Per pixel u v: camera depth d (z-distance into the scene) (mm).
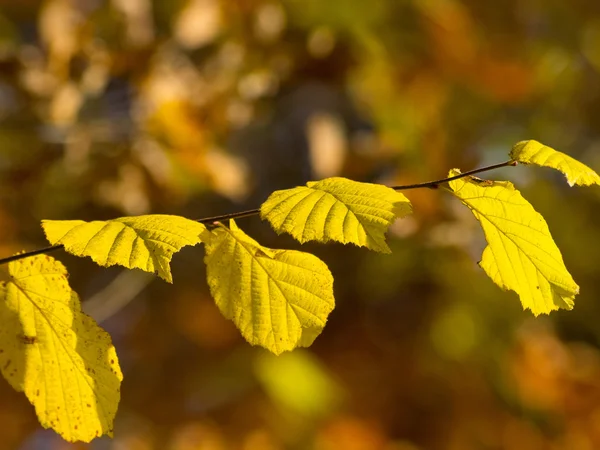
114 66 2014
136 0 2004
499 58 2582
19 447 2703
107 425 1138
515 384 2715
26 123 2047
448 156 2473
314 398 2627
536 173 2721
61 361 1138
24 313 1136
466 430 2715
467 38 2502
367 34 2355
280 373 2598
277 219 1106
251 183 2510
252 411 2748
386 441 2699
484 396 2744
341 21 2334
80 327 1137
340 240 1096
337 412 2682
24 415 2680
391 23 2475
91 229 1117
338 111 2471
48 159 2088
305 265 1137
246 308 1131
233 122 2139
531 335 2725
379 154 2297
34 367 1136
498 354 2695
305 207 1112
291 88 2410
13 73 1932
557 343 2738
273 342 1130
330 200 1114
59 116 1919
